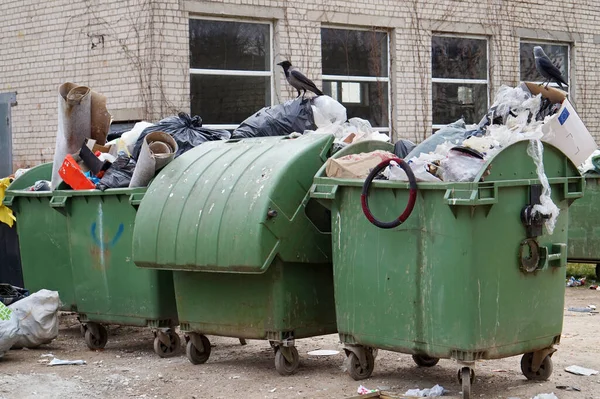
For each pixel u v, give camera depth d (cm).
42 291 792
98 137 845
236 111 1302
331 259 650
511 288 565
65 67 1343
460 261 547
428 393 581
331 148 657
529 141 569
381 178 590
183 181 688
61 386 642
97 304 769
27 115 1403
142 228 688
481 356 553
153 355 752
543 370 617
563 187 597
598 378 626
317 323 655
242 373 666
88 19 1303
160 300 725
